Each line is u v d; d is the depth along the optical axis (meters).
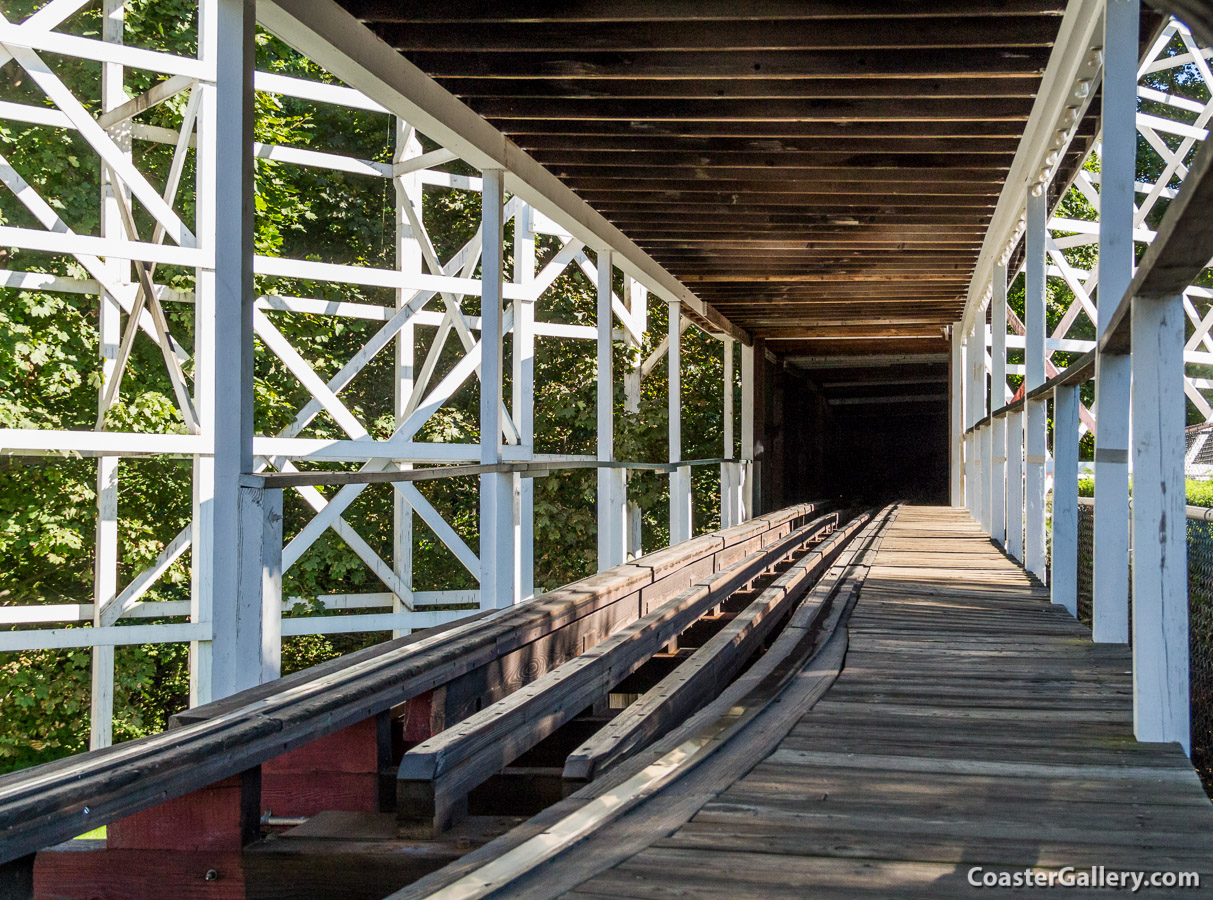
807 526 11.15
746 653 4.30
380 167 10.72
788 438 16.67
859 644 4.12
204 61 8.02
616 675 3.86
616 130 5.68
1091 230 13.97
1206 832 1.98
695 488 15.87
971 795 2.21
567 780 2.41
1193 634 3.88
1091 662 3.75
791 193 6.98
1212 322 13.97
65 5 8.00
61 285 9.50
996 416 8.06
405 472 4.14
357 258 13.95
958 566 6.88
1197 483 5.19
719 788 2.24
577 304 14.58
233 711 2.64
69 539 10.08
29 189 8.83
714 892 1.66
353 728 2.84
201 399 8.20
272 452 9.34
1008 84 5.15
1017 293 17.86
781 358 15.88
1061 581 5.03
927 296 11.18
